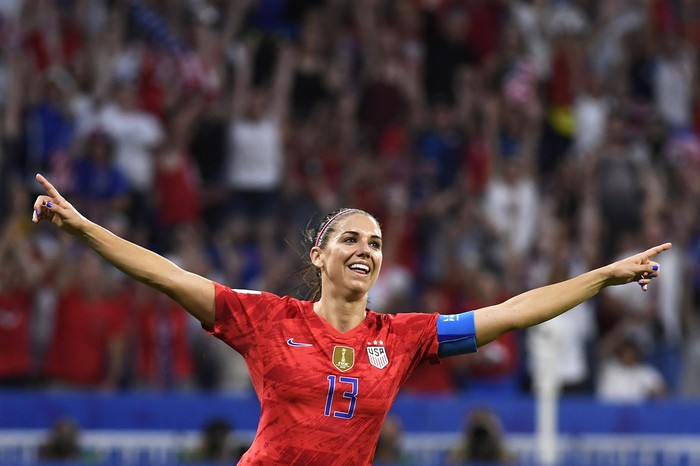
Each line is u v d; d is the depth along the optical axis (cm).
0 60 6006
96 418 4947
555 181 6544
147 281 2325
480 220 5984
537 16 7300
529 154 6644
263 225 5938
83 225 2289
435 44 6925
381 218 6053
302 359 2314
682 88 7381
